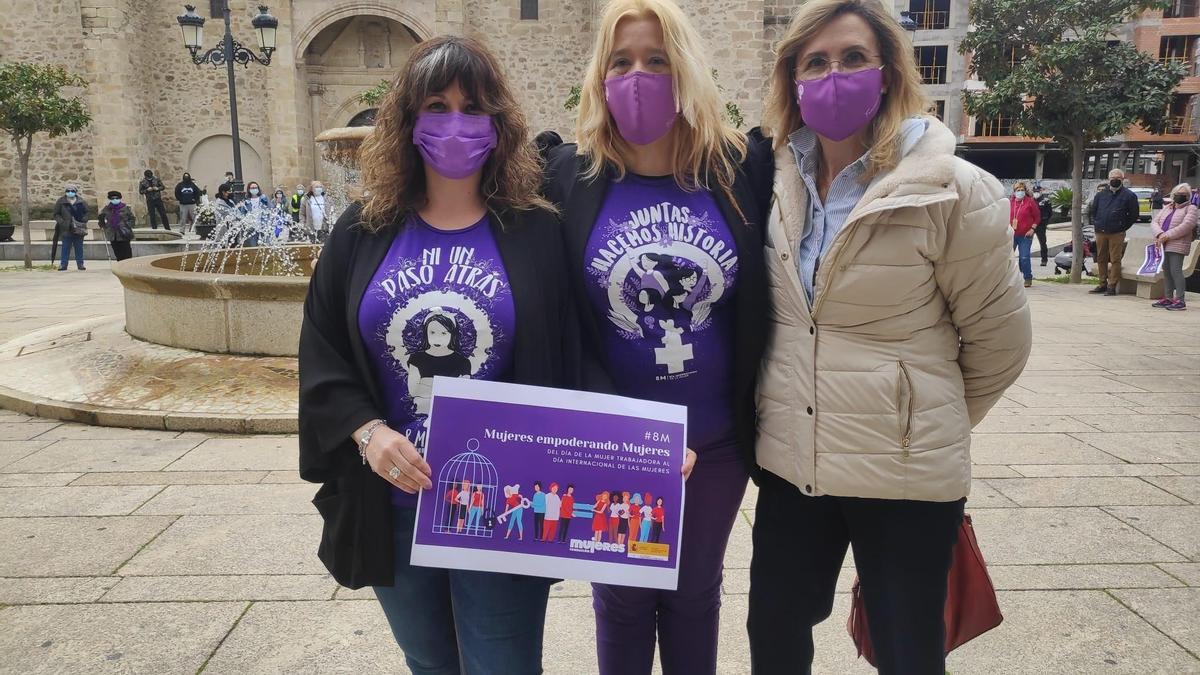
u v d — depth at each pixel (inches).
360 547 58.3
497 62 59.2
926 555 60.1
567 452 56.1
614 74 61.3
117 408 166.9
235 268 305.6
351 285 58.9
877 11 58.0
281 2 780.0
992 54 473.7
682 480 56.7
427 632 61.9
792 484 63.9
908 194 54.1
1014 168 1235.2
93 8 752.3
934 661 60.2
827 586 66.4
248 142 837.2
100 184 778.2
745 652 87.4
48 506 124.0
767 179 65.6
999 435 166.1
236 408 165.3
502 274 57.7
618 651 68.4
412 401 58.2
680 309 62.5
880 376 58.4
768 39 775.1
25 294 394.0
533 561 56.0
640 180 64.2
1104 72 431.2
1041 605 95.9
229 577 101.8
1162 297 380.2
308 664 83.6
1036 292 416.5
